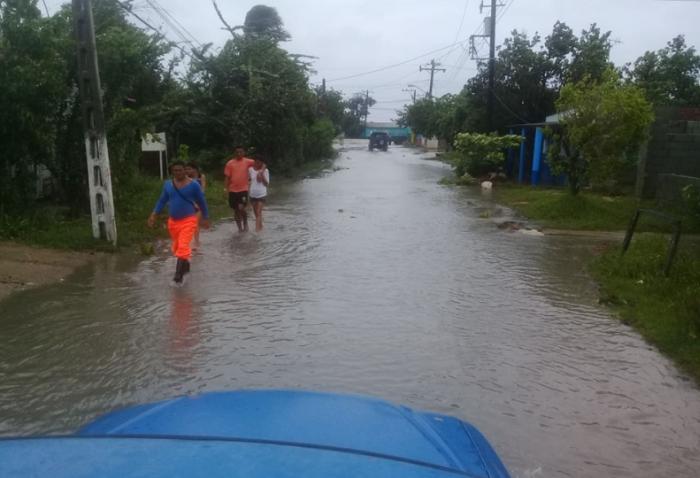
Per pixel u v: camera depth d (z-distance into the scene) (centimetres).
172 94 1413
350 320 676
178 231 827
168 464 175
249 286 816
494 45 2769
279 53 2859
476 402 483
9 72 1028
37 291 774
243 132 2662
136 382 509
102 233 1037
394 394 493
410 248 1108
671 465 400
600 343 620
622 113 1436
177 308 711
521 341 622
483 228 1361
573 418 460
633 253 992
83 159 1201
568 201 1521
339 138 8062
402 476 183
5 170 1125
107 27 1289
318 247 1102
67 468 172
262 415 260
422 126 7338
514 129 2925
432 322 676
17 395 482
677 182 1532
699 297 667
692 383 528
